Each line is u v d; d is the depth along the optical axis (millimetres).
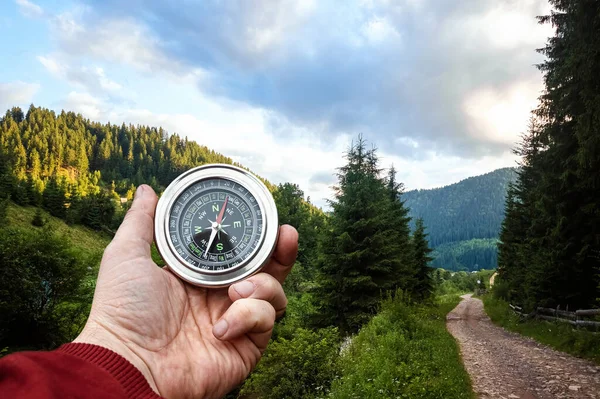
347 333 16000
